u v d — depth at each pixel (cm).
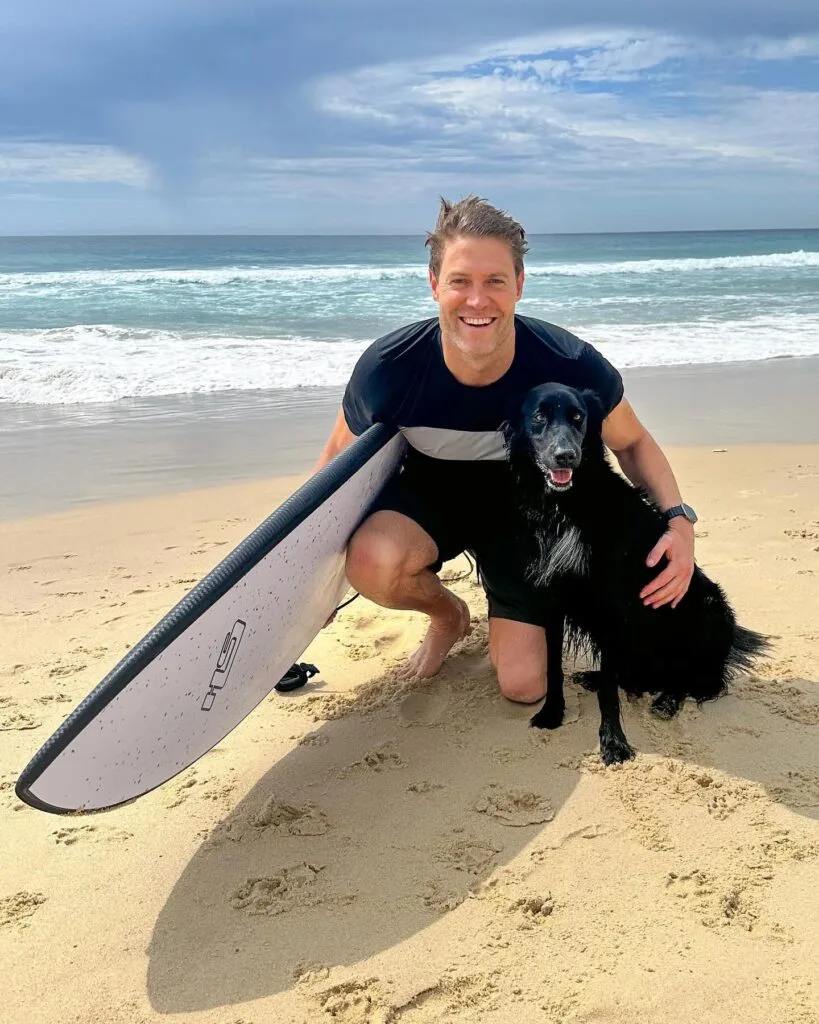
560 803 140
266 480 329
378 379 159
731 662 175
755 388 481
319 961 111
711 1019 100
